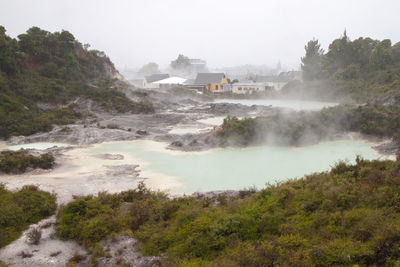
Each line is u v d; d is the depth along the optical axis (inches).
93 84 2162.9
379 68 2322.8
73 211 603.8
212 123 1657.2
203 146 1167.0
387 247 356.5
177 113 1935.3
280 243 411.5
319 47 3319.4
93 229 539.8
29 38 2028.8
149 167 953.5
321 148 1147.3
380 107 1401.3
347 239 392.5
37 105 1684.3
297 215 480.4
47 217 630.5
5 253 503.8
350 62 2664.9
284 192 553.9
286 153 1087.0
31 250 512.4
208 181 829.2
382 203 454.0
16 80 1720.0
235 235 460.8
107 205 632.4
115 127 1467.8
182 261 430.0
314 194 526.3
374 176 545.0
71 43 2257.6
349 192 503.8
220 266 387.9
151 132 1439.5
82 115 1706.4
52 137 1302.9
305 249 392.5
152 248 480.1
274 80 3432.6
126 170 920.3
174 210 587.5
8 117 1400.1
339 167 634.8
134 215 581.3
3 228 561.6
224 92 3038.9
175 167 949.2
